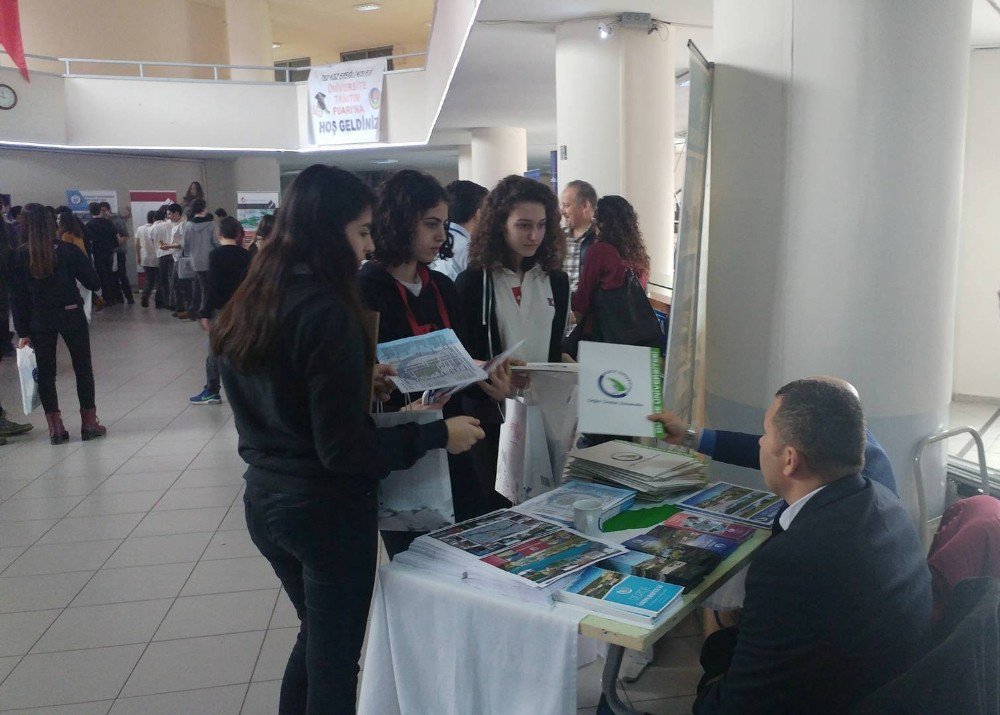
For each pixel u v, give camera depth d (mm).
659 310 4539
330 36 17359
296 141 12445
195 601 3055
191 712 2355
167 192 13773
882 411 2451
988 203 5355
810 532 1409
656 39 5906
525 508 1912
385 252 2043
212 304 5855
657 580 1549
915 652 1381
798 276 2445
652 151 6043
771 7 2404
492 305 2463
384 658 1667
